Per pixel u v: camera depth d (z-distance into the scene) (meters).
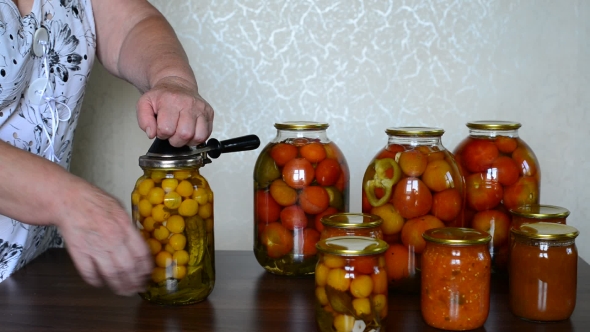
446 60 1.28
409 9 1.27
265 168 0.97
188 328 0.77
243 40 1.29
